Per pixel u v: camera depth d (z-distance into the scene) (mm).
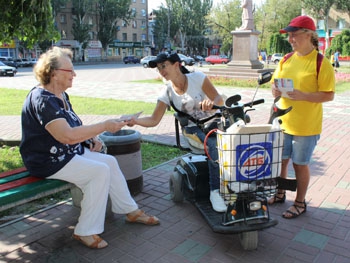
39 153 3148
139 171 4477
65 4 53062
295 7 47500
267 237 3412
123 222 3783
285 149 3684
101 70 33969
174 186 4141
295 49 3436
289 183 3039
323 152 6090
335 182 4738
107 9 57031
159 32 67562
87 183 3252
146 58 37406
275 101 3361
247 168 2854
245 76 19203
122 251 3234
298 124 3514
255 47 20719
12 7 5652
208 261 3053
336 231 3506
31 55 52969
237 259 3072
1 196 2881
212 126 3459
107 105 11383
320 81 3338
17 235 3521
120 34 65500
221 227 3020
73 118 3387
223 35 54688
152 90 15875
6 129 8227
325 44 44688
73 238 3455
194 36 68250
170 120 9109
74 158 3199
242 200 3008
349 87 16500
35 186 3105
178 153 6164
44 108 2930
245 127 2758
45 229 3641
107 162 3488
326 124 8367
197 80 3545
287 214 3775
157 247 3289
